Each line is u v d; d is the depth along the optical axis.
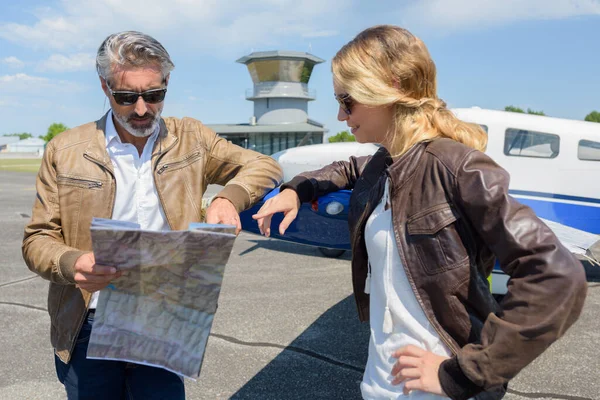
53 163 1.43
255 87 38.22
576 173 5.49
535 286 0.91
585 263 6.39
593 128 5.49
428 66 1.15
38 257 1.32
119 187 1.47
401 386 1.17
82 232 1.42
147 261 1.16
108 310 1.25
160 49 1.33
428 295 1.12
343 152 6.53
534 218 0.96
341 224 2.12
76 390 1.49
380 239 1.20
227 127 37.56
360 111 1.20
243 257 6.60
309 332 3.81
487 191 0.98
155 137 1.49
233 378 3.04
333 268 5.94
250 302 4.59
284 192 1.56
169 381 1.53
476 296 1.09
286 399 2.79
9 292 4.95
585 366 3.23
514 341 0.93
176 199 1.50
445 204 1.07
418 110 1.14
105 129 1.47
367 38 1.15
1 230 8.73
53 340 1.50
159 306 1.23
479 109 5.88
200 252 1.14
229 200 1.41
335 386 2.94
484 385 0.98
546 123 5.55
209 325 1.20
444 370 1.03
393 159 1.20
